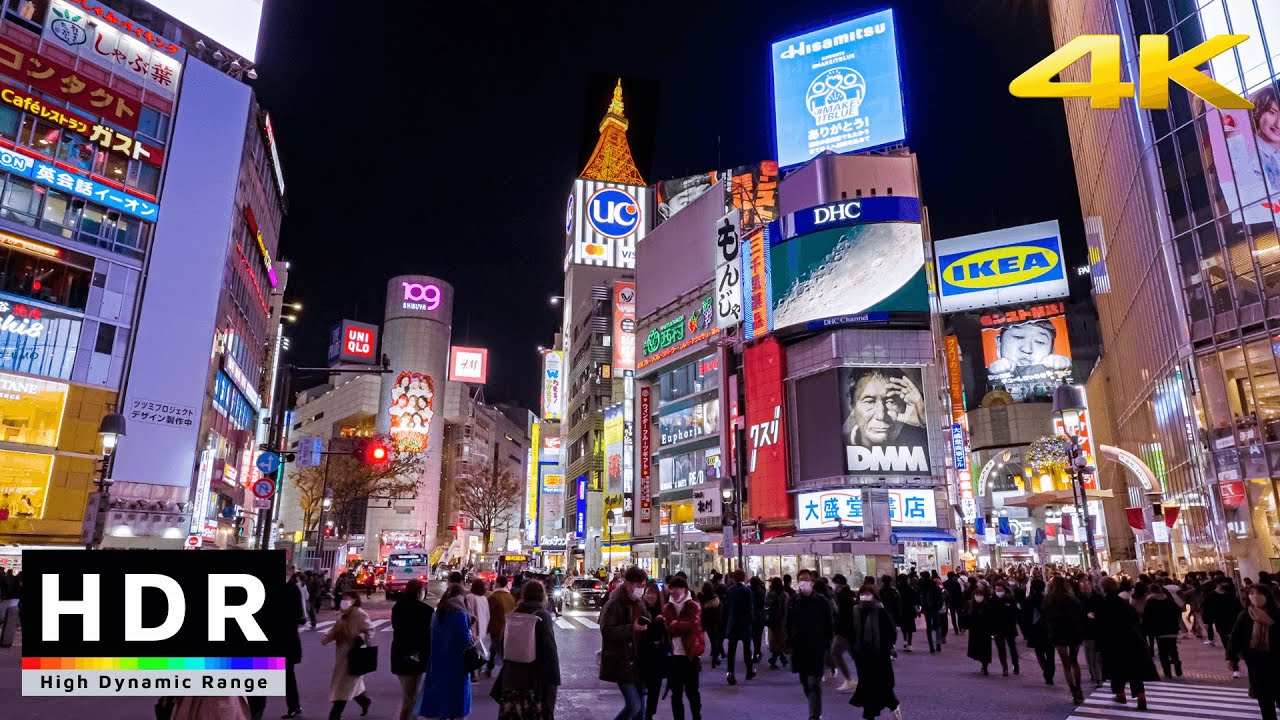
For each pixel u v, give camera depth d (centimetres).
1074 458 2856
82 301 3609
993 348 9300
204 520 4109
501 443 15712
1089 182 5791
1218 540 3366
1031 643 1518
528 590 820
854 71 5759
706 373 5438
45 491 3362
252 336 5334
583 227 9962
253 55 4716
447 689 826
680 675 999
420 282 12762
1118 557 6000
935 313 4994
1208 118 3541
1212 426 3419
